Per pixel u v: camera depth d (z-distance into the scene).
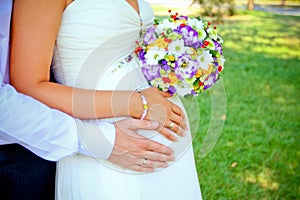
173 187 1.71
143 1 1.84
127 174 1.60
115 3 1.62
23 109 1.37
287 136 4.40
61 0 1.50
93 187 1.61
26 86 1.45
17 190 1.60
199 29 1.64
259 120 4.73
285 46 7.64
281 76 6.12
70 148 1.46
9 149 1.56
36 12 1.43
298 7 10.69
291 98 5.37
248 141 4.25
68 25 1.57
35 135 1.40
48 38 1.46
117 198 1.59
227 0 9.15
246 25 8.83
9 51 1.45
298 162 3.94
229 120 4.69
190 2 8.57
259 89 5.61
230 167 3.80
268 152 4.08
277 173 3.77
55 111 1.45
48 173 1.68
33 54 1.44
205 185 3.54
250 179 3.66
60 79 1.69
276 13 10.01
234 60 6.77
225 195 3.44
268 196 3.45
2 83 1.40
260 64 6.63
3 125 1.37
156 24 1.68
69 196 1.66
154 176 1.65
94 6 1.58
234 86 5.67
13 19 1.43
